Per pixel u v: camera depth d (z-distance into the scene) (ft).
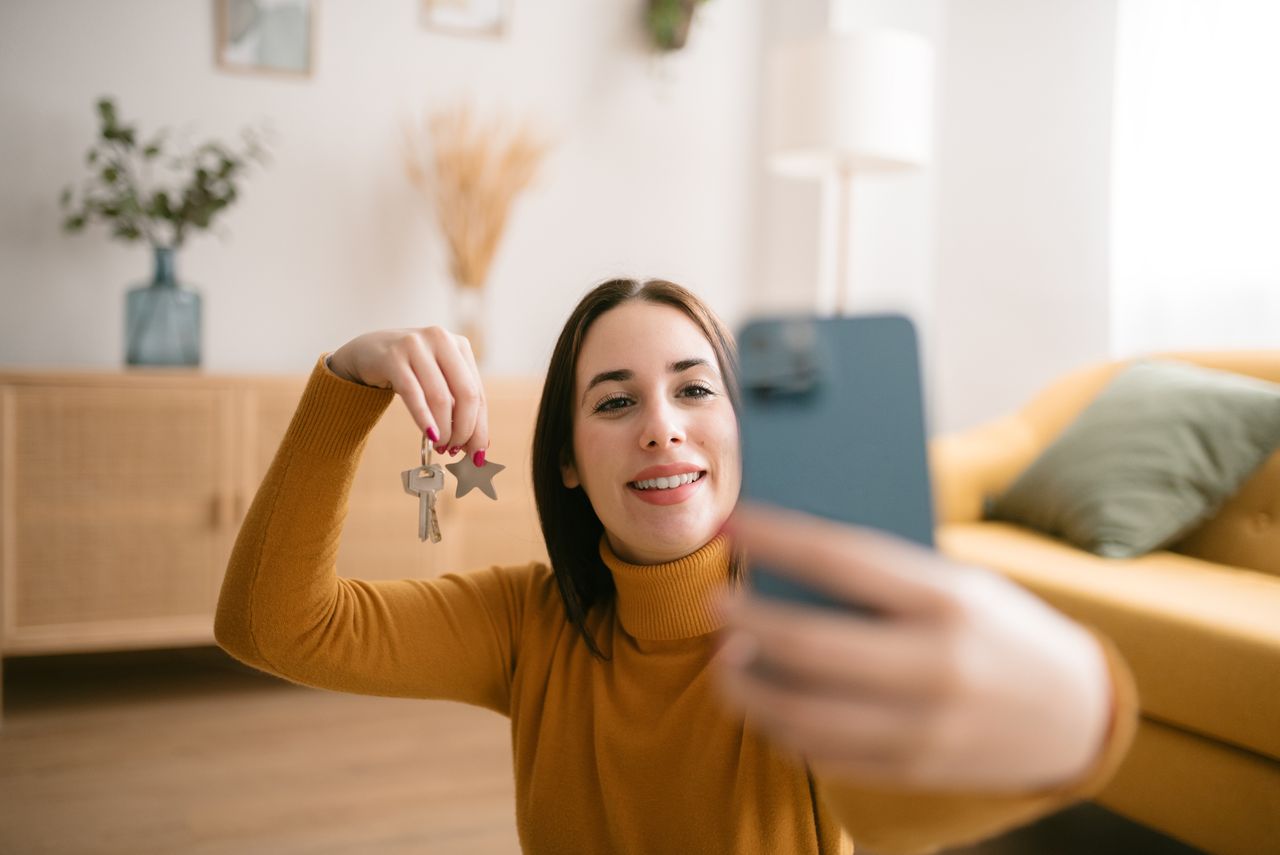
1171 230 9.64
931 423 1.44
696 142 11.71
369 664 2.84
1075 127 10.60
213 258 9.78
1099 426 7.48
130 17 9.41
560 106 11.04
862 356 1.46
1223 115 9.14
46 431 7.87
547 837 2.82
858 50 9.34
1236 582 6.03
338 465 2.73
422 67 10.43
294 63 9.95
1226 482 6.78
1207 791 5.09
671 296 2.76
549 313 11.09
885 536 1.41
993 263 11.39
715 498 2.68
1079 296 10.63
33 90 9.16
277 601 2.71
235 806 6.56
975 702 0.85
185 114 9.62
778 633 0.86
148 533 8.19
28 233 9.21
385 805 6.64
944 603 0.86
